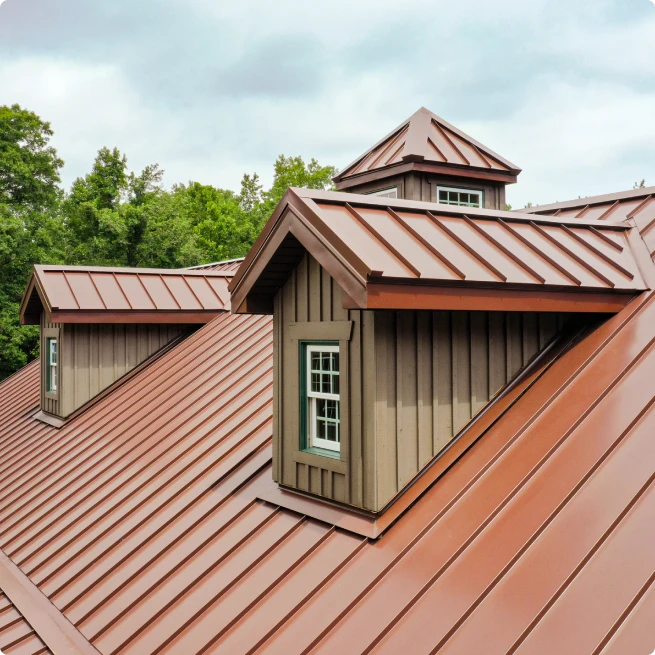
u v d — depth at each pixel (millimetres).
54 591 7711
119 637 6430
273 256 6766
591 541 4859
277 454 7367
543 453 5938
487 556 5195
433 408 6445
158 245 46844
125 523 8547
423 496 6148
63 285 13633
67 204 50875
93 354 13805
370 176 14609
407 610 5117
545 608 4523
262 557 6617
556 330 7508
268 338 12523
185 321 14414
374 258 5672
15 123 49844
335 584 5770
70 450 11797
